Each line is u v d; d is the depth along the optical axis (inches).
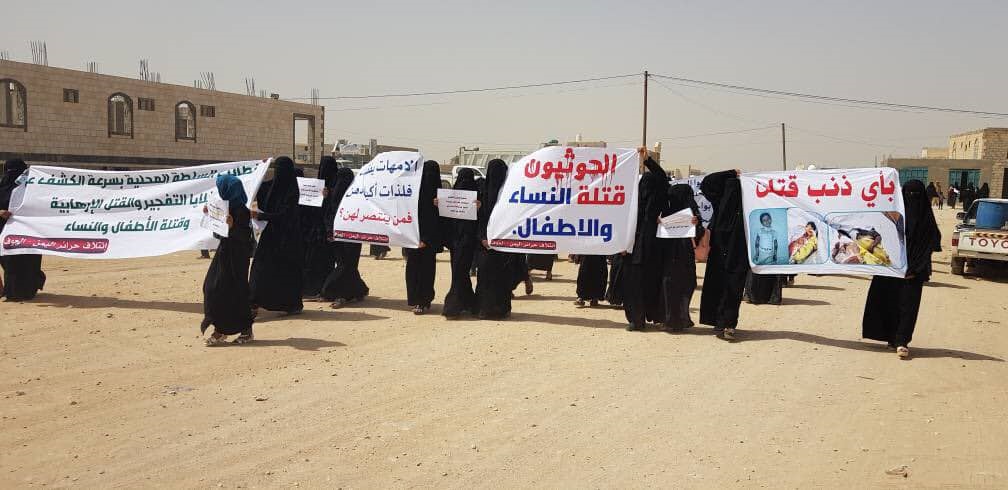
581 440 216.5
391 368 290.0
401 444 210.4
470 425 227.3
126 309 391.2
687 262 366.6
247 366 287.3
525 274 483.2
